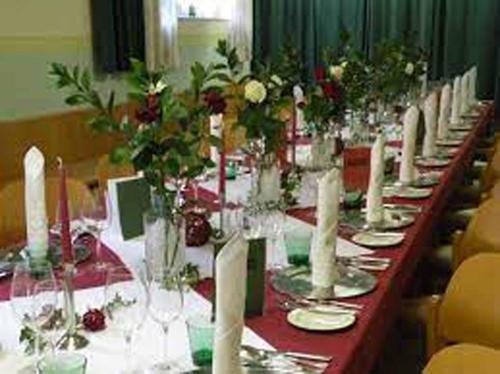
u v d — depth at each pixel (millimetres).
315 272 1669
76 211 2162
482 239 2311
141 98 1664
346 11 6820
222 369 1105
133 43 5605
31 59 4797
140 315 1399
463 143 3885
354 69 3389
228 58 2609
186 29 6523
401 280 1908
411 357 2725
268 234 1992
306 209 2436
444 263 2896
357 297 1641
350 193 2430
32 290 1442
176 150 1635
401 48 4703
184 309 1557
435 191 2719
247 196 2424
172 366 1308
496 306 1783
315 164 2758
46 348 1372
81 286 1728
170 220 1686
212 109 1813
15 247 2104
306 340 1420
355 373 1408
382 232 2143
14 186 2500
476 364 1692
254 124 2203
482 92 6527
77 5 5191
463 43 6559
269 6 7047
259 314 1525
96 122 1685
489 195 2854
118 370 1299
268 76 2482
